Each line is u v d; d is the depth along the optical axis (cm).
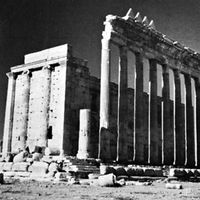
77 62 4341
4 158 3198
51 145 4062
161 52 4472
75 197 1360
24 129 4384
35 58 4566
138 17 4178
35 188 1767
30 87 4512
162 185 2431
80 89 4341
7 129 4534
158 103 5772
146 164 3925
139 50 4125
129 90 5431
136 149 3919
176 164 4500
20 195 1387
